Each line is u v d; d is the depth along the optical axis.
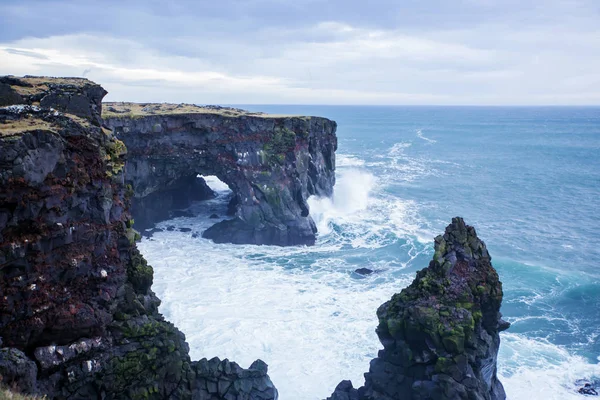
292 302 41.97
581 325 40.22
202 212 69.62
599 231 65.38
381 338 26.48
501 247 58.72
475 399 23.69
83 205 22.69
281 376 32.06
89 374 23.19
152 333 25.64
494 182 96.94
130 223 26.97
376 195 82.38
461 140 185.50
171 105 72.31
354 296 43.28
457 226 27.58
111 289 24.42
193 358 33.44
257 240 58.56
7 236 19.89
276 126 59.00
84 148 22.56
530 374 33.56
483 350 24.81
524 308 43.03
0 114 21.75
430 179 99.25
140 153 57.22
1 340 20.05
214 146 59.47
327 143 70.25
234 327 37.41
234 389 26.22
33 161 20.05
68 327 22.55
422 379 24.88
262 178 58.59
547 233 64.25
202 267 50.06
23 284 20.72
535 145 164.75
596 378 33.31
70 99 25.69
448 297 25.50
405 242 57.22
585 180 99.44
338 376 32.09
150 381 24.97
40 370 21.89
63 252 22.09
